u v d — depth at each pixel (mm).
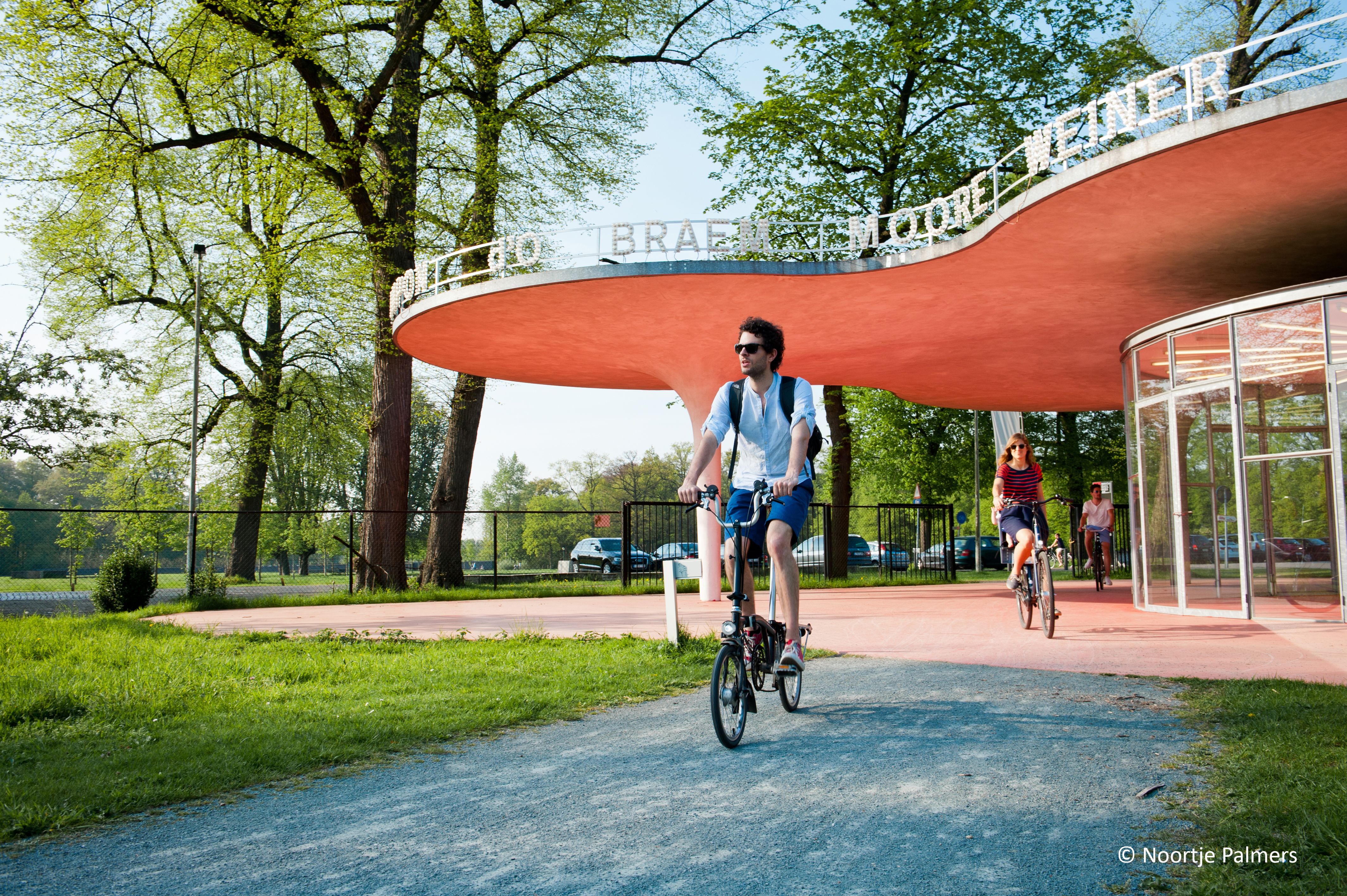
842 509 22531
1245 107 7488
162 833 3191
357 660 7711
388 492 18766
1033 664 6684
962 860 2771
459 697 5711
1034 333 14336
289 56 17250
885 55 21094
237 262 22719
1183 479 11008
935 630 9266
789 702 5012
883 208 22188
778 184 22641
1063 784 3562
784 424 4691
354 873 2758
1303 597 9430
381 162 19469
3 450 35750
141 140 18266
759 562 4828
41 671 7117
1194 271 11242
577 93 21344
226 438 29609
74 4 16547
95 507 38281
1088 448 33125
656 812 3312
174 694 6035
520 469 102375
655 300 12539
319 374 28500
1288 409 9609
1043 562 8523
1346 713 4434
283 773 3988
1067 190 8797
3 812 3303
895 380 18516
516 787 3711
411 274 14336
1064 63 21812
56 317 26109
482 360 16406
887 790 3510
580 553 33844
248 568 29516
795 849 2889
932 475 29094
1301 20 21172
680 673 6629
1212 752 3990
